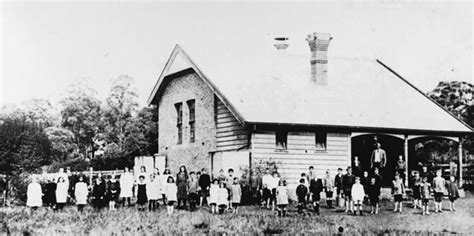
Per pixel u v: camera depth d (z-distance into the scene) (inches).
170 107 1285.7
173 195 845.2
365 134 1122.7
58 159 1919.3
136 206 978.1
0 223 748.6
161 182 896.3
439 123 1195.9
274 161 1041.5
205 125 1158.3
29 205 937.5
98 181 927.7
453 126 1200.2
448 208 944.3
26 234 661.3
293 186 1053.8
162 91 1318.9
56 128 2217.0
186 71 1226.0
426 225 776.9
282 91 1126.4
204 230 684.7
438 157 1691.7
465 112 1972.2
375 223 773.9
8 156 1123.3
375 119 1143.6
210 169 1133.1
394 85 1293.1
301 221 769.6
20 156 1137.4
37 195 943.0
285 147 1064.2
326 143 1096.2
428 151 1680.6
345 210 895.1
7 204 1064.8
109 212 869.2
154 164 1306.6
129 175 977.5
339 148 1103.6
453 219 826.2
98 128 2413.9
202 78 1130.7
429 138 1296.8
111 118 2383.1
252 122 1015.6
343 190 885.8
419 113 1214.9
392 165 1238.3
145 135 1852.9
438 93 1977.1
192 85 1205.7
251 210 898.1
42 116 2514.8
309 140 1077.8
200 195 987.3
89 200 1095.0
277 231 685.3
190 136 1216.2
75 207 968.3
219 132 1121.4
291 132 1066.7
